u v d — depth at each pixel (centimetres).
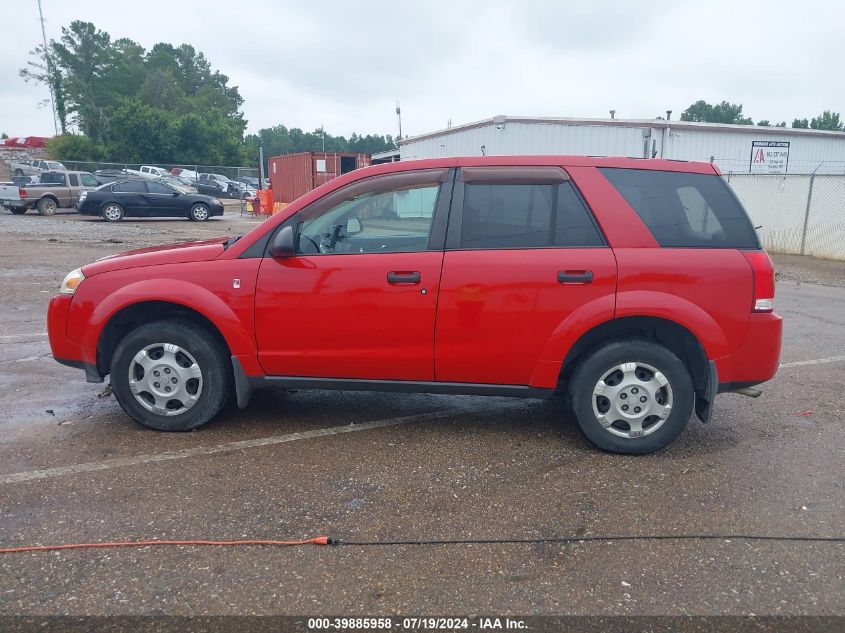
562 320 412
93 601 273
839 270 1481
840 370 641
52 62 8412
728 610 272
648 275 407
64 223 2305
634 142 2039
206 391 451
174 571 294
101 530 327
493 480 389
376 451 431
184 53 12050
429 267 420
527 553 312
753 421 498
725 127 2119
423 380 437
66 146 6384
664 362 412
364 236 439
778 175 1820
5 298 955
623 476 397
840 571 300
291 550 312
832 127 9744
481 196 427
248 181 5106
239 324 437
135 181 2441
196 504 355
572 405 426
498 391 434
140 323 471
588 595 281
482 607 273
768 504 363
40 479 382
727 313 409
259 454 423
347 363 436
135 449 429
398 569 298
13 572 291
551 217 421
